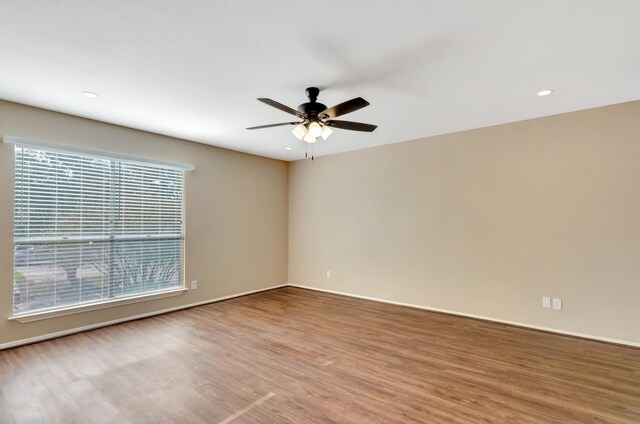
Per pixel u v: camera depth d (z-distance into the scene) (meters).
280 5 1.78
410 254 4.78
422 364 2.83
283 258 6.25
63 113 3.53
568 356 2.99
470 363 2.85
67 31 2.04
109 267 3.92
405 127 4.14
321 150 5.43
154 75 2.65
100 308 3.81
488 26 1.99
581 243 3.49
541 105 3.36
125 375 2.63
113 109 3.43
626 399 2.27
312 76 2.67
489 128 4.11
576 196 3.52
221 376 2.61
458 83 2.81
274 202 6.09
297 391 2.38
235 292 5.36
